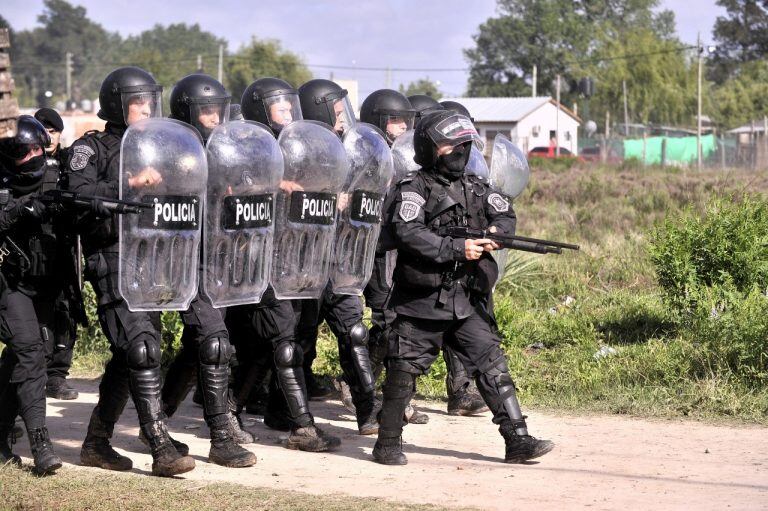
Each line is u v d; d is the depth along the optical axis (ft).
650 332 44.11
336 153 28.14
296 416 29.99
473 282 27.09
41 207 25.99
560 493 24.62
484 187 27.61
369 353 34.17
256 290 27.27
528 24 405.59
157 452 26.68
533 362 41.45
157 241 25.52
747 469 26.96
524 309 51.37
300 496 24.52
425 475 26.76
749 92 367.66
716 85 395.96
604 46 372.38
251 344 31.45
